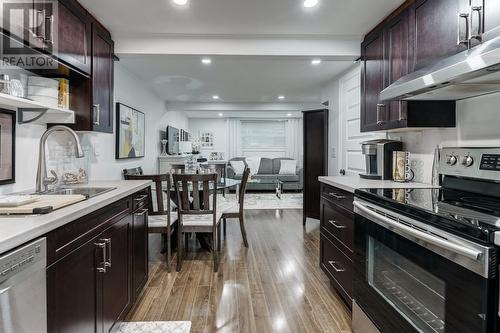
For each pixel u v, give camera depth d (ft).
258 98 21.56
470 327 3.28
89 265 4.67
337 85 14.99
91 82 7.77
